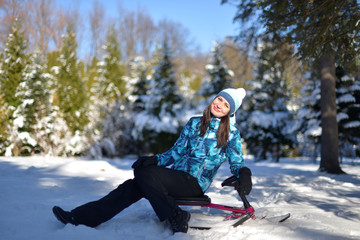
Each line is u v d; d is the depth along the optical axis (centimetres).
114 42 2212
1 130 1429
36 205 315
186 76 3231
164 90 1981
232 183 273
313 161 1614
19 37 1556
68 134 1588
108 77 2136
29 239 218
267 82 1730
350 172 977
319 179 718
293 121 1780
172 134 1981
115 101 1980
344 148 1513
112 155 1839
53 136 1545
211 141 267
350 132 1462
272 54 884
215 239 226
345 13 525
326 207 379
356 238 233
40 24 3769
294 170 1017
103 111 1920
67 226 237
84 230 232
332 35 547
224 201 418
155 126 1923
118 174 659
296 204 402
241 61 1013
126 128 2059
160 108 1959
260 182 683
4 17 3162
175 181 255
